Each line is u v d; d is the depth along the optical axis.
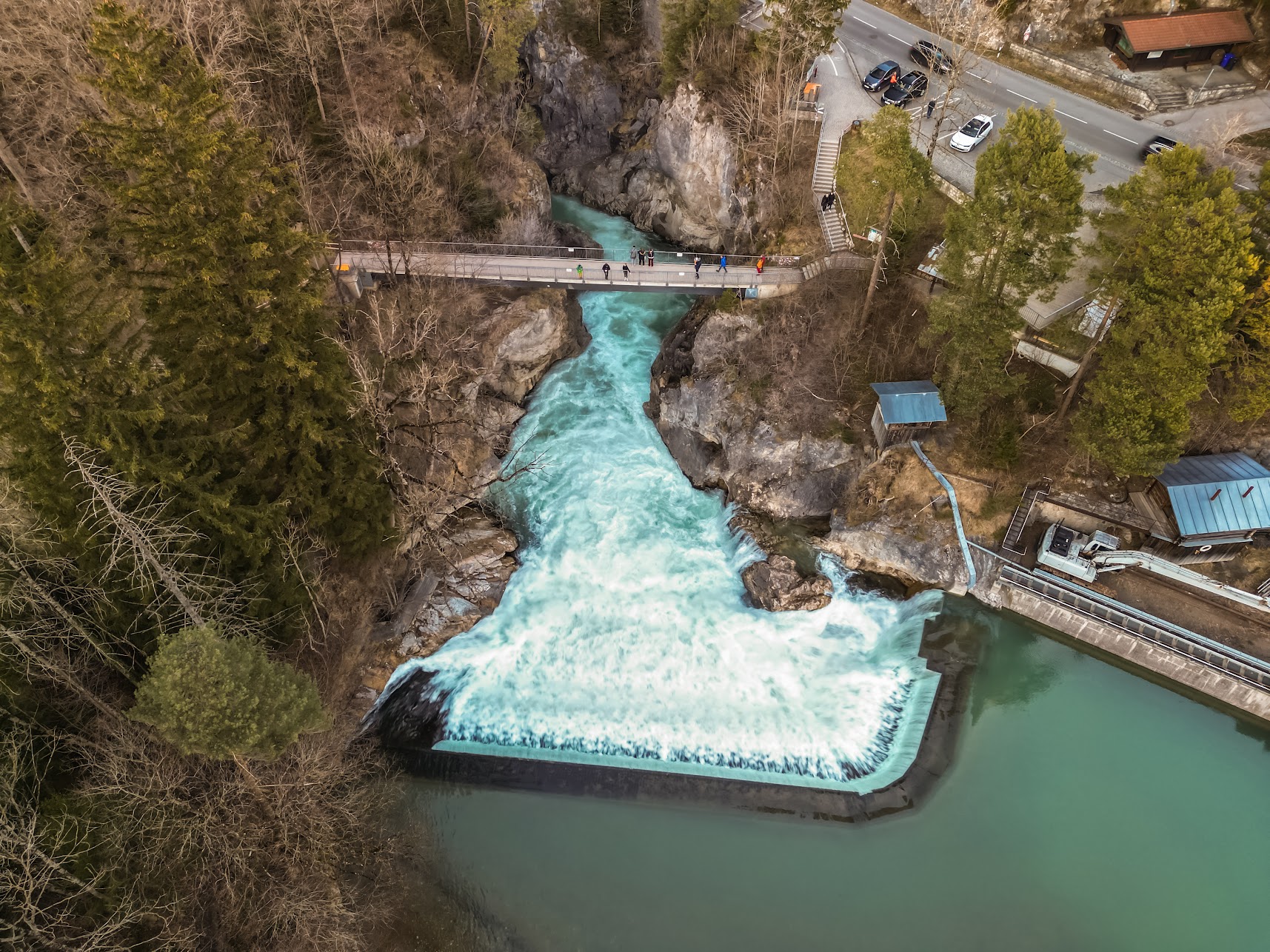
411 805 35.94
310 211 46.09
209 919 27.44
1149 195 34.69
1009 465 43.84
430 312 45.31
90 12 40.50
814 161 56.25
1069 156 35.16
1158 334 35.56
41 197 40.75
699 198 63.91
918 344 46.91
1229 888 33.31
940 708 39.09
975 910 32.75
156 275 29.61
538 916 32.47
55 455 25.95
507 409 54.84
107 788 25.22
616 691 40.44
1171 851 34.34
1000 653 41.47
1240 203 33.91
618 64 69.38
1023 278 37.25
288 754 29.89
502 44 57.03
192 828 26.95
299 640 34.75
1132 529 42.44
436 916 32.22
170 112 27.28
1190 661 38.44
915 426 44.97
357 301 49.44
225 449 30.83
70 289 25.73
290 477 33.34
